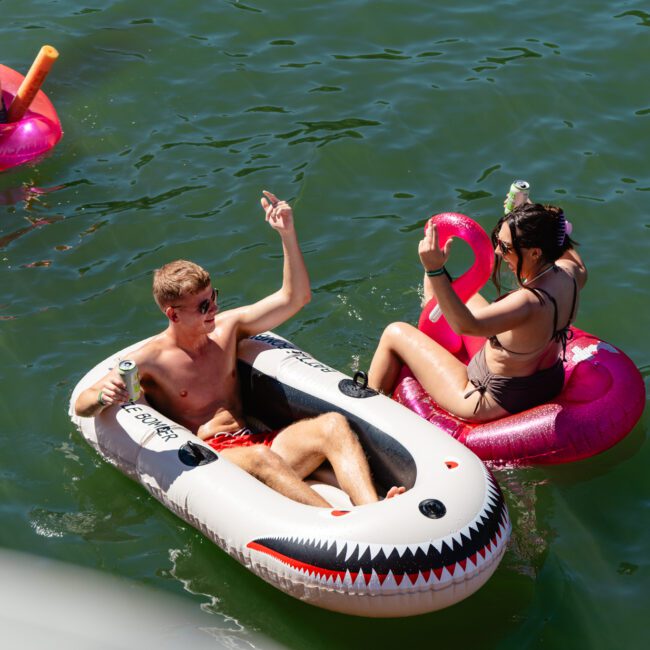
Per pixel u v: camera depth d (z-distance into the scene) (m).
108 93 30.94
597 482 19.47
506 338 19.03
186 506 17.62
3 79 29.22
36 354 22.58
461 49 32.88
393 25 34.00
